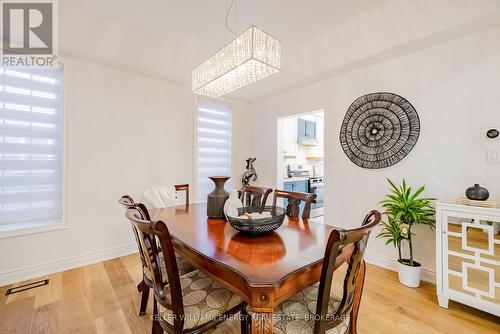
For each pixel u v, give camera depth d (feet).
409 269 6.84
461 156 6.69
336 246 2.89
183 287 4.16
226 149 13.01
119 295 6.33
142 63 8.77
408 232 6.80
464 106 6.63
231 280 3.30
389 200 7.34
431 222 6.66
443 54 6.98
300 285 3.37
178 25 8.04
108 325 5.19
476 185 5.81
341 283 6.91
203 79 6.65
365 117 8.69
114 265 8.23
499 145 6.09
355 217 9.08
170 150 10.53
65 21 7.06
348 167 9.28
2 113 7.07
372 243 8.57
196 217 6.07
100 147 8.63
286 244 4.14
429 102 7.25
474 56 6.47
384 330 5.12
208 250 3.84
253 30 5.04
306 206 6.07
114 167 8.96
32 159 7.57
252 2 6.82
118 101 9.03
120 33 8.02
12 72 7.20
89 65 8.35
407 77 7.69
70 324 5.21
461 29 6.25
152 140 9.96
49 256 7.61
